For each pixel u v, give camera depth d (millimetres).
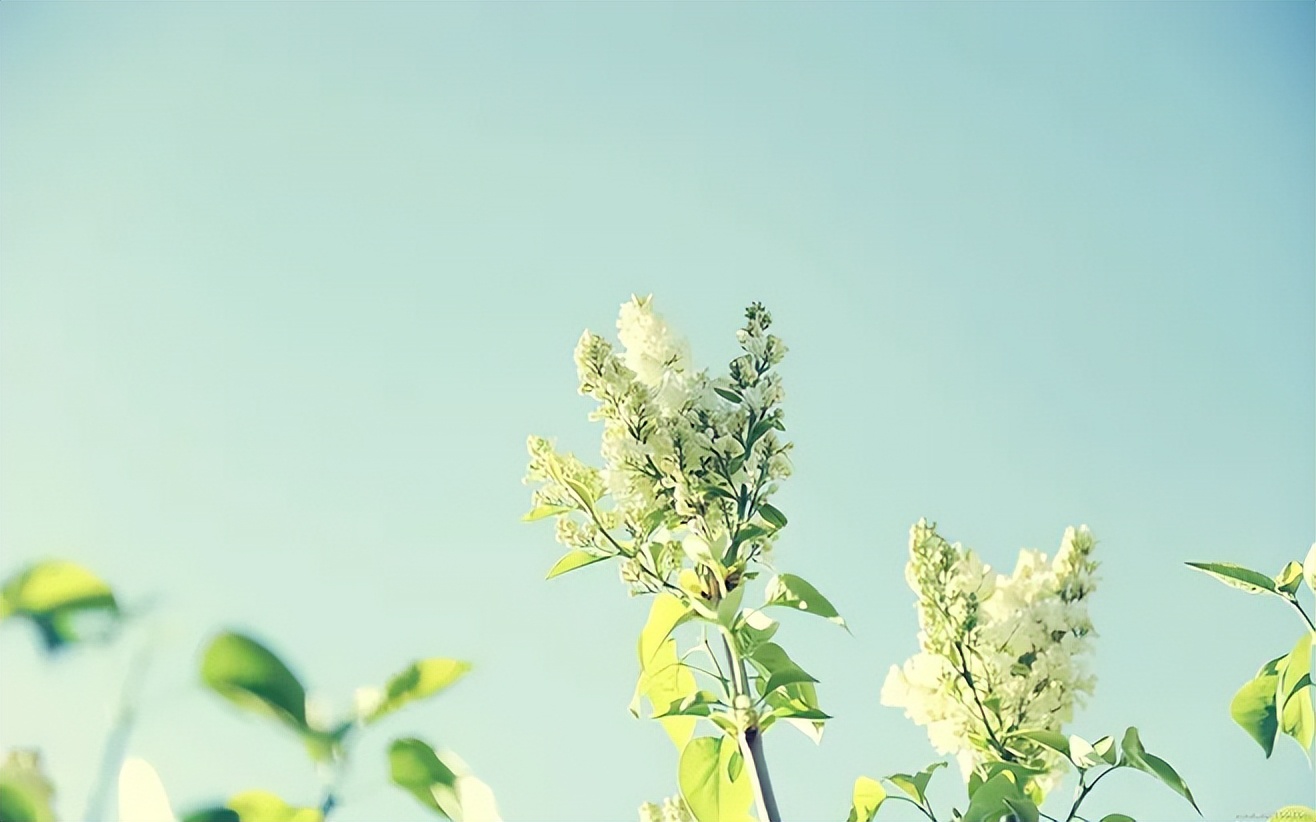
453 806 1026
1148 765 2096
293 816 966
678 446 2234
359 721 1013
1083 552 2199
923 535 2199
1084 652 2170
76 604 791
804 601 2207
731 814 2168
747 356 2279
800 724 2215
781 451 2254
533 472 2252
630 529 2227
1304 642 2066
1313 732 2061
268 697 856
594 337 2268
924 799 2160
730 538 2211
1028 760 2150
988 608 2189
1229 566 2098
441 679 1078
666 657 2223
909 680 2180
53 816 759
